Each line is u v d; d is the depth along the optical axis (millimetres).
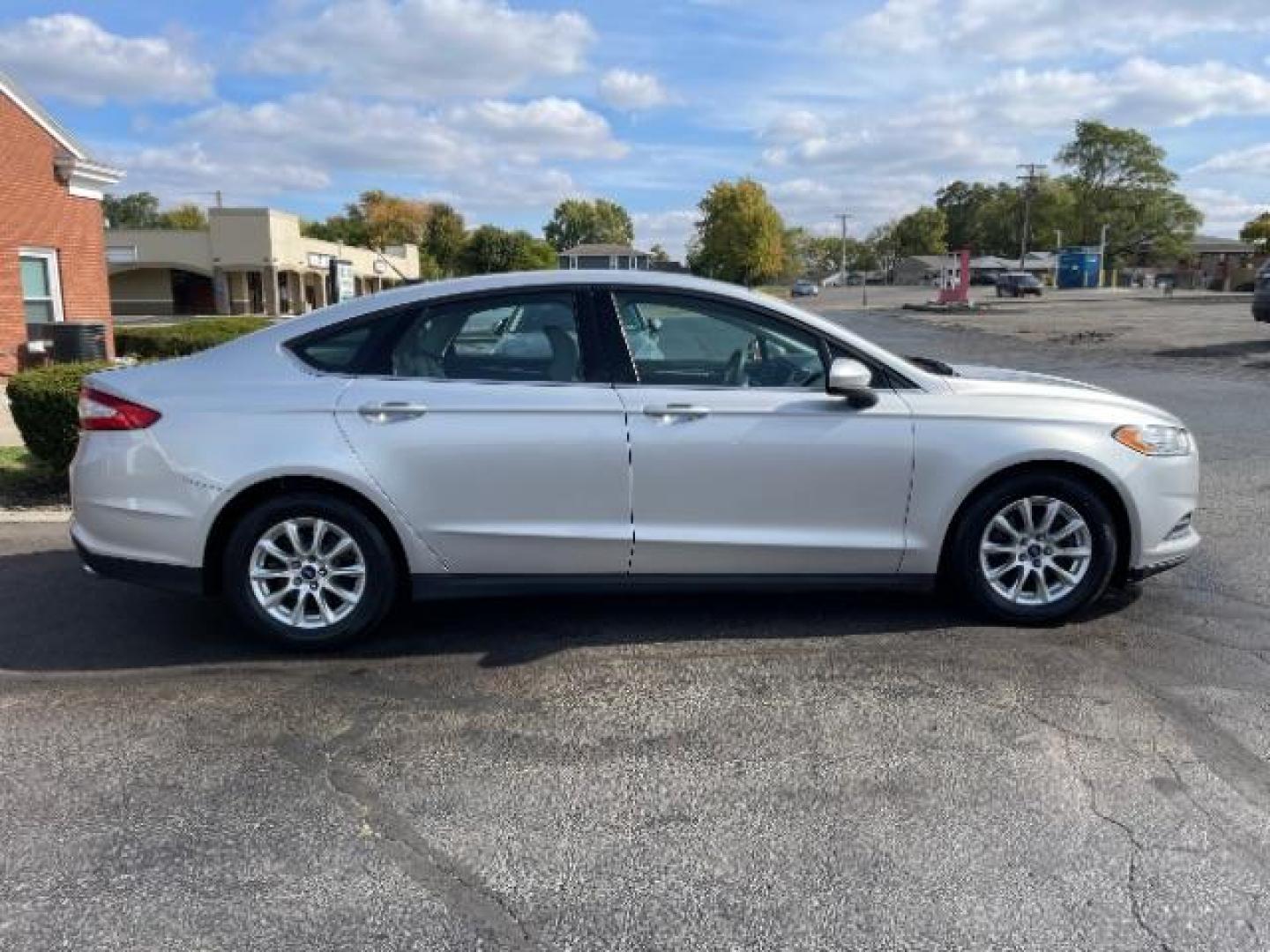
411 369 4371
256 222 53438
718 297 4465
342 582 4434
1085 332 27297
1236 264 91375
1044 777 3307
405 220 102750
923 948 2496
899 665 4230
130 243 53219
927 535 4473
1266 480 7848
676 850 2920
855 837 2979
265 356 4395
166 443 4234
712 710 3830
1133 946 2494
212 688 4074
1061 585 4609
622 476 4312
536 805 3166
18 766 3420
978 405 4465
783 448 4340
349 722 3756
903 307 57719
